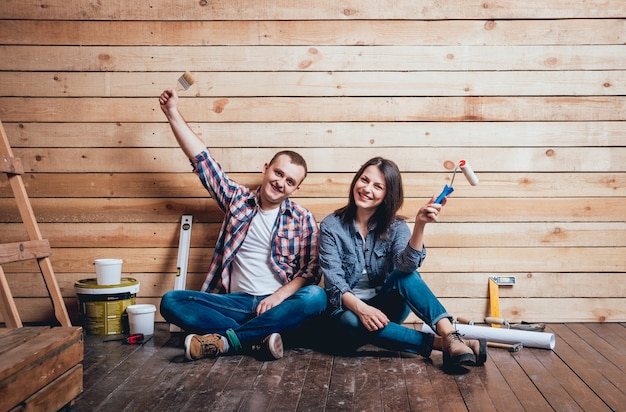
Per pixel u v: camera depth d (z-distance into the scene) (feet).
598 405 6.16
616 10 9.70
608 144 9.85
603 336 9.09
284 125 9.89
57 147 9.95
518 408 6.08
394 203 8.22
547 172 9.88
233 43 9.82
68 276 10.04
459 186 9.90
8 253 7.24
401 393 6.51
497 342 8.48
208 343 7.73
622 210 9.89
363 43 9.79
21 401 5.03
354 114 9.85
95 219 10.02
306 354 8.05
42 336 5.84
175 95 8.79
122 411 5.95
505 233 9.94
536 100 9.82
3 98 9.90
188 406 6.09
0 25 9.82
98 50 9.85
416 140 9.86
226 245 8.98
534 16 9.74
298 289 8.63
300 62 9.82
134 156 9.98
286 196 8.89
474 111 9.84
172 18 9.80
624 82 9.78
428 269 9.98
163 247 10.04
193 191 10.00
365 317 7.70
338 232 8.29
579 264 9.95
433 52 9.80
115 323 9.16
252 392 6.52
